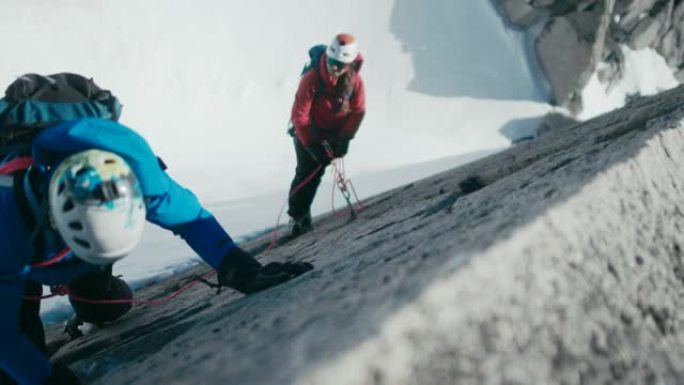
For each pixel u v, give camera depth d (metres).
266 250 4.96
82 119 1.42
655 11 21.33
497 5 21.86
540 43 20.94
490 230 1.17
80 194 1.25
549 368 0.94
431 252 1.15
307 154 4.61
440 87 21.23
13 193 1.43
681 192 1.67
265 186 15.12
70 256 1.88
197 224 1.75
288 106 19.83
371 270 1.24
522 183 1.98
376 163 18.16
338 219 5.21
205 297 2.84
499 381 0.89
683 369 1.08
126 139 1.43
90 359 2.12
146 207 1.58
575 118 20.94
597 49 20.08
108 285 2.63
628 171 1.51
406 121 20.59
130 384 1.20
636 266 1.25
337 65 3.97
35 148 1.39
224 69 19.48
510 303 1.00
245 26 20.22
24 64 15.76
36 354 1.53
